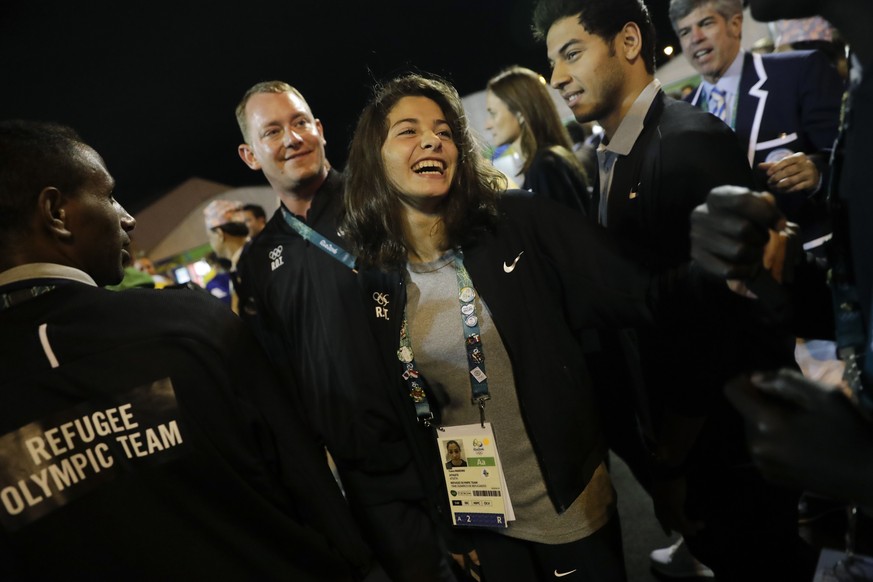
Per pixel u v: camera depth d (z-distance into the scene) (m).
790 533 1.39
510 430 1.27
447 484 1.34
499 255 1.24
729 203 0.78
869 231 0.65
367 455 1.49
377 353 1.46
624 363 1.63
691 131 1.26
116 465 0.85
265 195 4.48
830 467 0.63
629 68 1.36
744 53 2.00
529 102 2.24
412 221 1.30
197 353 0.89
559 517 1.29
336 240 1.62
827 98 1.84
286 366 1.80
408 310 1.31
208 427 0.89
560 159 2.17
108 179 1.00
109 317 0.87
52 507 0.83
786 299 0.89
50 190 0.90
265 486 0.96
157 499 0.86
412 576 1.44
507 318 1.22
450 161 1.25
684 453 1.45
